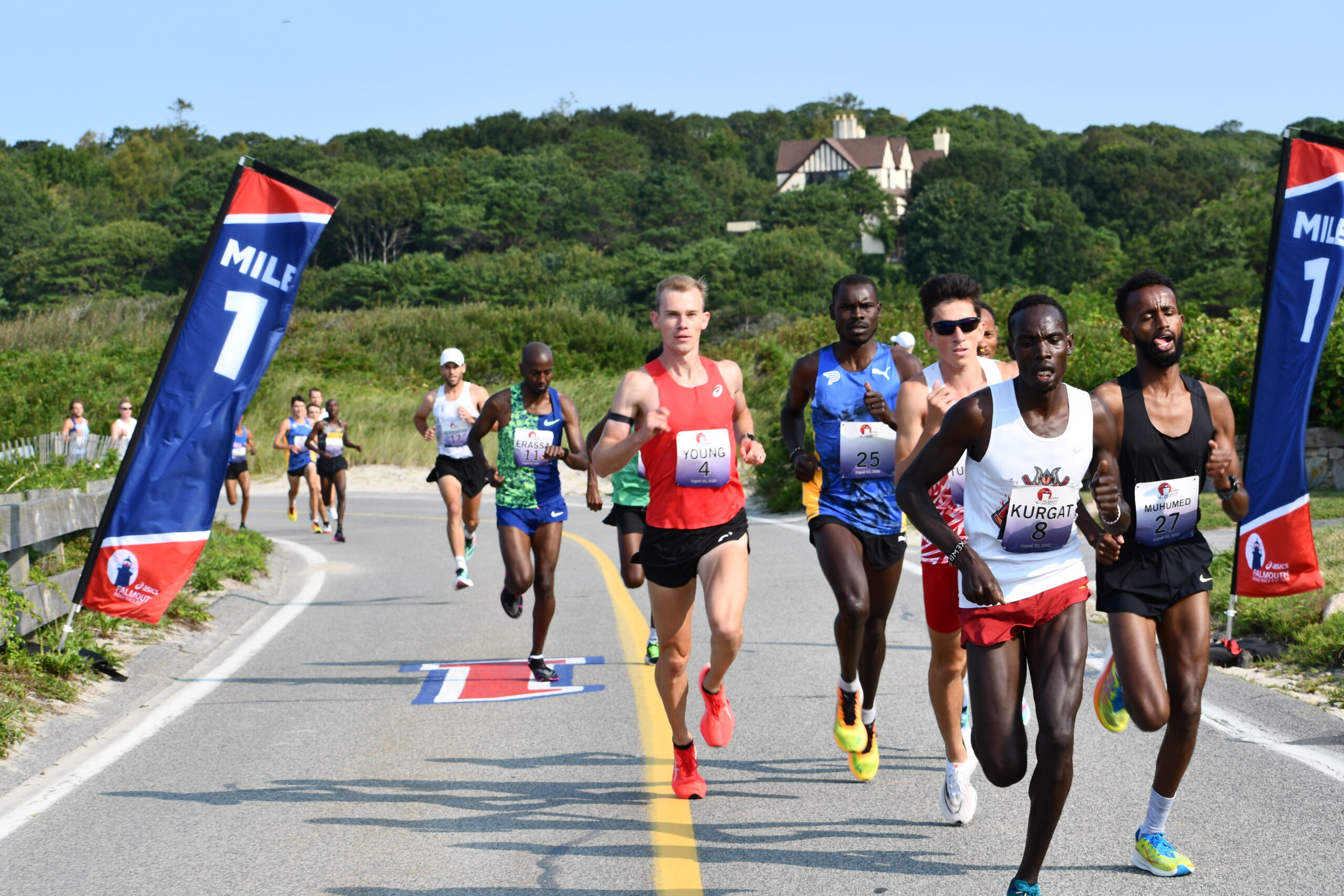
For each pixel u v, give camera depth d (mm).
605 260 192000
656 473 9156
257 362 14484
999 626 7227
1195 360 31734
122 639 15539
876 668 9766
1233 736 10672
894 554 9930
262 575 23828
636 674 14117
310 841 8719
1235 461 7969
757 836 8594
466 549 20922
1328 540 19484
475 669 14773
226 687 14016
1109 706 8742
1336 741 10352
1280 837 8234
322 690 13797
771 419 48000
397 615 19359
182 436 14242
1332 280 13422
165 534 14172
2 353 65625
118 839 8820
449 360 20031
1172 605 7867
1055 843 8273
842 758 10492
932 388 9164
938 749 10695
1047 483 7137
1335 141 13359
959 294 9039
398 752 11039
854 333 10055
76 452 29375
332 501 39219
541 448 13797
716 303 168375
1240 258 135375
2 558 13383
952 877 7723
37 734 11414
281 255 14477
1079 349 34344
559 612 18938
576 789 9797
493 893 7688
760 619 17609
